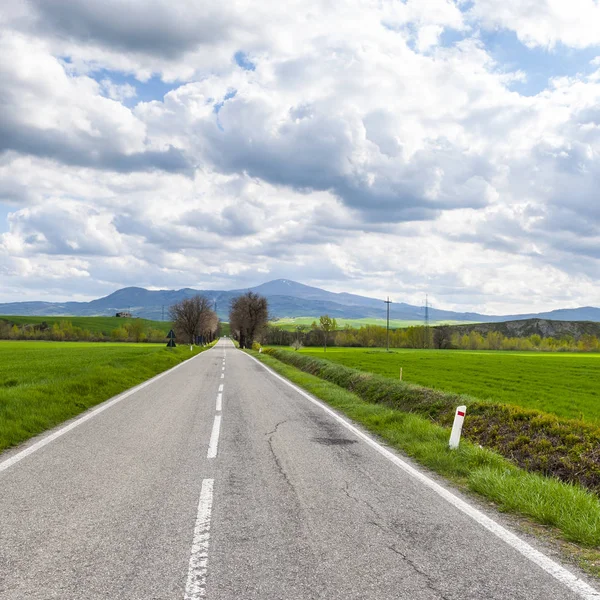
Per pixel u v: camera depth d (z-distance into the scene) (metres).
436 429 10.61
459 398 13.75
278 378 24.05
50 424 10.84
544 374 36.06
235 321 104.81
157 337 133.88
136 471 7.13
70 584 3.81
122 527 5.00
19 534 4.79
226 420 11.67
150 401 14.86
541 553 4.68
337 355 64.38
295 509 5.67
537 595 3.82
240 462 7.79
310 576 4.01
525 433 9.92
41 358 35.62
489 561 4.44
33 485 6.40
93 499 5.86
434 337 136.88
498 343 137.00
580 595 3.85
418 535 5.01
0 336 130.38
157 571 4.04
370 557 4.42
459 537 5.00
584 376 35.09
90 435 9.73
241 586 3.81
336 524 5.23
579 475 7.87
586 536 5.05
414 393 15.70
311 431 10.67
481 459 8.30
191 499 5.92
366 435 10.47
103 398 15.41
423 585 3.92
